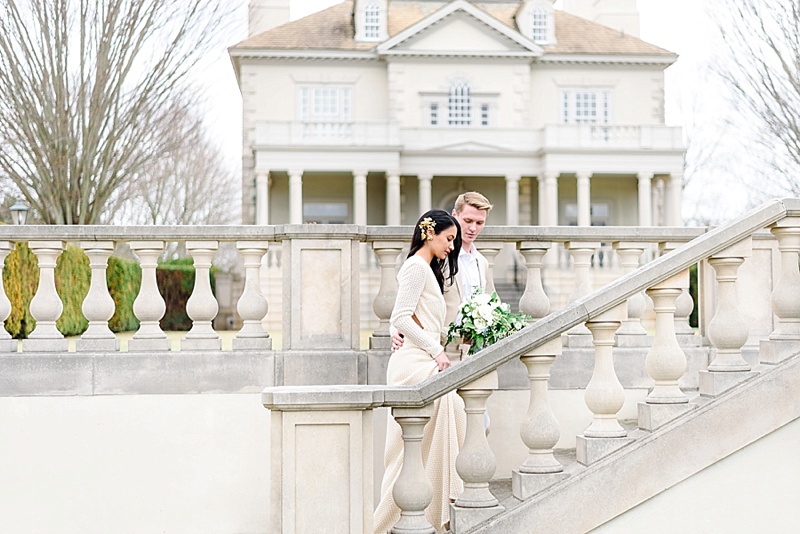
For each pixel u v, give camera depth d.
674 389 4.20
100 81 14.58
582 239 5.82
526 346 3.99
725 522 4.11
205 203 34.75
